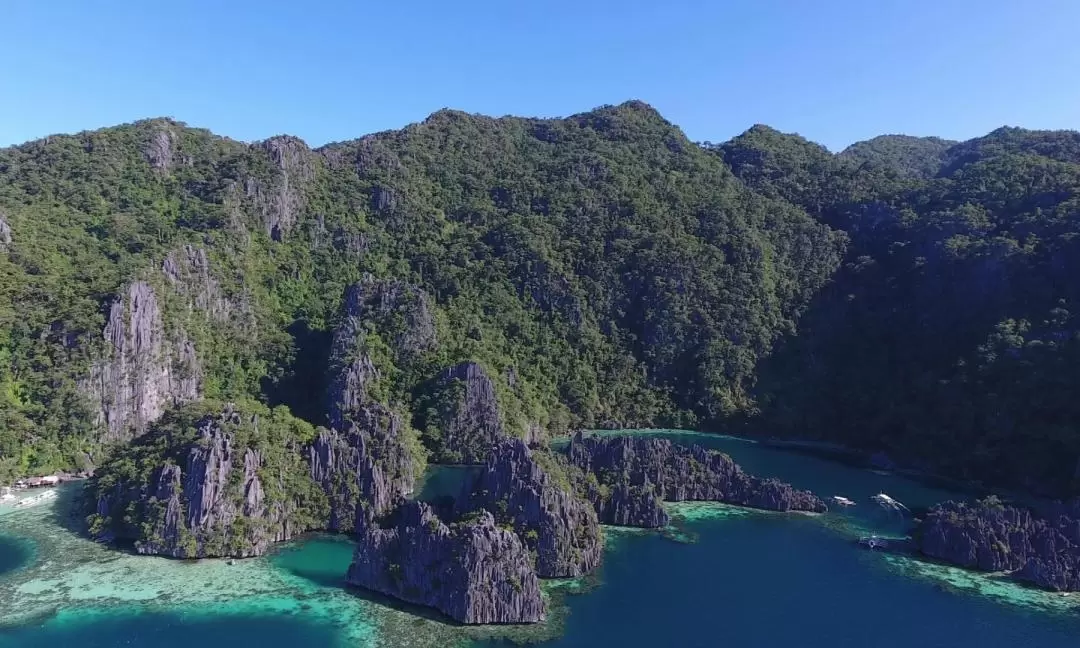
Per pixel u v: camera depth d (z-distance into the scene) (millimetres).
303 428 137875
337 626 95500
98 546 116938
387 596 104250
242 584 106312
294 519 124000
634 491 138750
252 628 94312
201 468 116938
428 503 124812
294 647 90125
